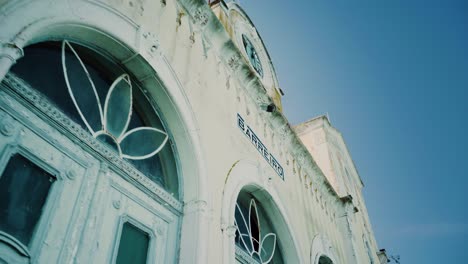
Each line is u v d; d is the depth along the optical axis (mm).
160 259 2953
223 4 6684
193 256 3029
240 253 4293
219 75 5176
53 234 2174
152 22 3754
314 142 11297
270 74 8188
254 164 5172
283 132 6938
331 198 8664
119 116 3188
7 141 2100
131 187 2945
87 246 2355
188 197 3471
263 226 5371
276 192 5539
